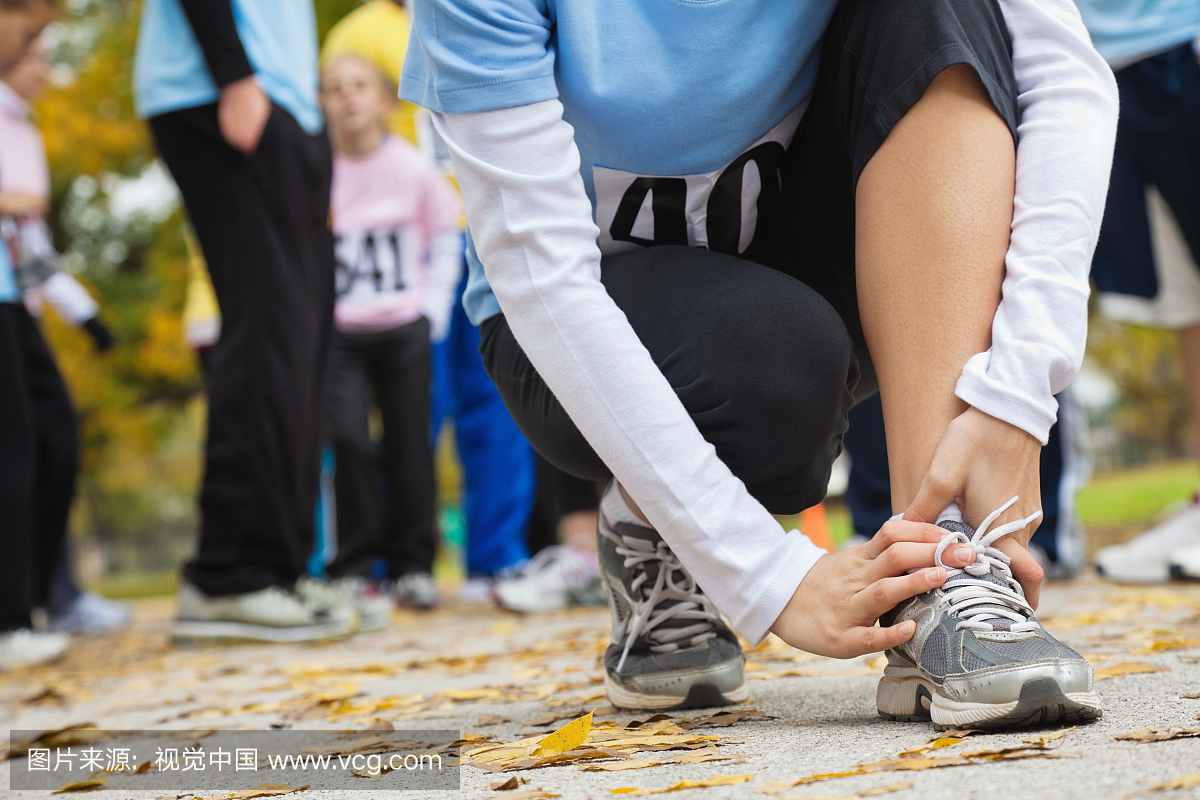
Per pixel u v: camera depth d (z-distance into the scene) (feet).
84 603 14.66
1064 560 10.54
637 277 3.89
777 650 6.65
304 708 5.64
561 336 3.49
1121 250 10.11
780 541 3.51
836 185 4.05
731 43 3.76
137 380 42.93
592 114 3.85
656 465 3.44
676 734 3.75
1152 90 9.34
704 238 4.27
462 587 13.96
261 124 9.25
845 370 3.67
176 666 8.63
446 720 4.80
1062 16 3.64
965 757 2.87
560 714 4.57
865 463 10.19
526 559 13.89
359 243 12.60
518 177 3.50
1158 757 2.73
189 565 9.78
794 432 3.64
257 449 9.48
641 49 3.77
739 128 3.93
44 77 12.16
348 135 12.62
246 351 9.43
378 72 12.89
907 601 3.44
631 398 3.45
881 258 3.53
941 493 3.35
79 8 45.85
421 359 12.66
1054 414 3.32
